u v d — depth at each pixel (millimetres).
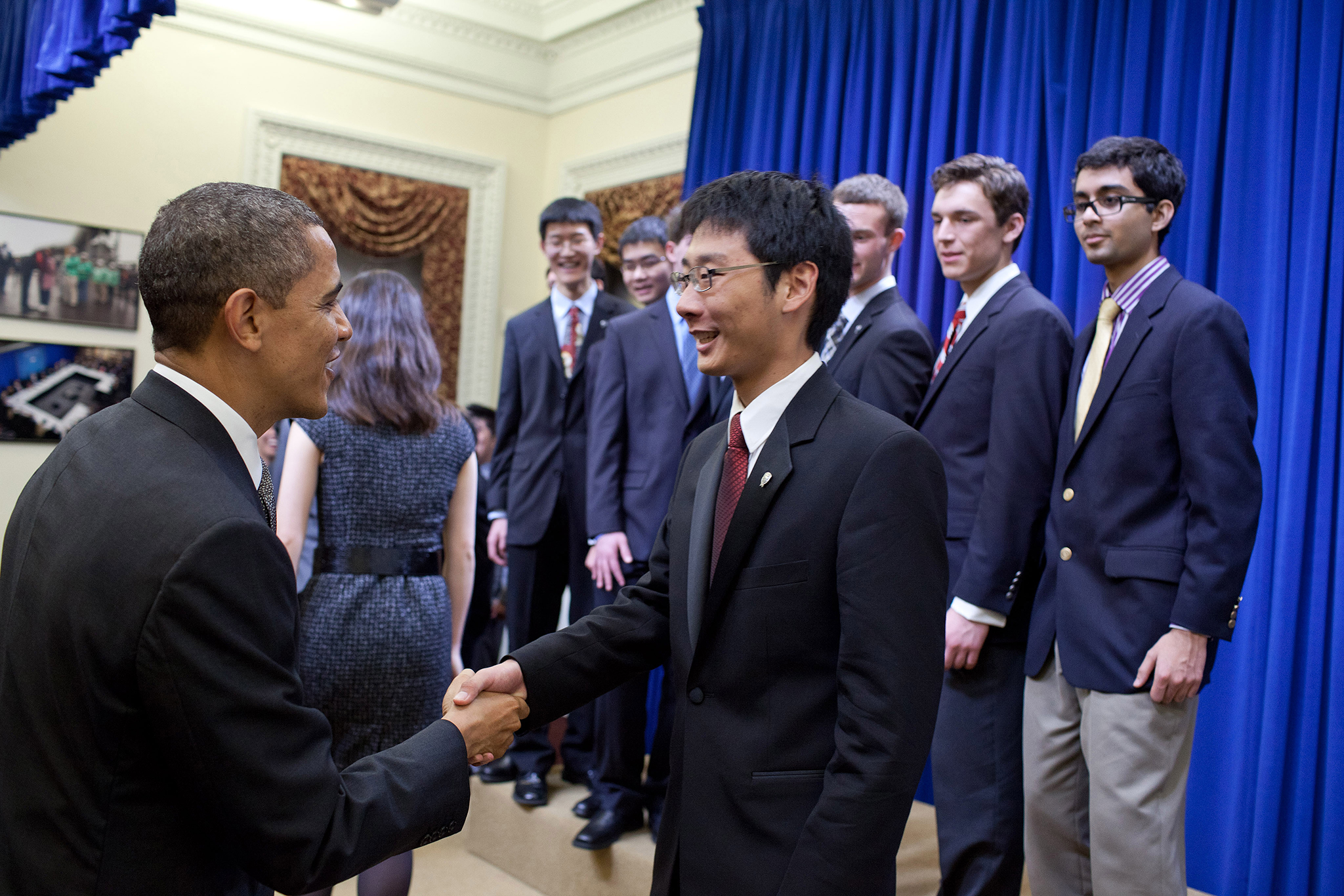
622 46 5285
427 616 2020
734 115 4176
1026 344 2002
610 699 2641
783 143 3936
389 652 1958
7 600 974
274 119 4988
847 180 2301
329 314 1082
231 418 1038
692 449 1385
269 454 3543
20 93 3629
